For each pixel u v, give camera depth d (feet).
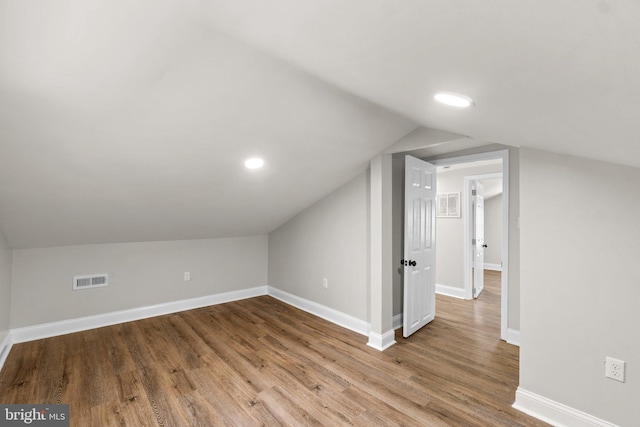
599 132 3.66
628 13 1.38
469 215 15.53
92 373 8.27
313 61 4.41
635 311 5.52
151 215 10.39
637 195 5.49
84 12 3.58
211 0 3.46
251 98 6.15
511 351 9.64
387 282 10.16
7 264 9.52
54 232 9.78
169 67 4.92
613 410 5.74
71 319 11.09
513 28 1.93
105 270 11.73
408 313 10.61
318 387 7.69
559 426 6.26
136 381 7.91
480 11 1.84
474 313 13.30
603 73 2.14
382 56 3.29
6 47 3.92
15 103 4.99
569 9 1.53
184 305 13.62
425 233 11.65
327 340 10.48
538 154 6.53
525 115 3.92
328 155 9.27
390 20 2.39
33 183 7.27
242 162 8.56
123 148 6.81
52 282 10.73
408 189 10.37
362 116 7.61
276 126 7.26
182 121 6.36
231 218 12.51
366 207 10.97
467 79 3.19
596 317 5.89
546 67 2.36
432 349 9.79
